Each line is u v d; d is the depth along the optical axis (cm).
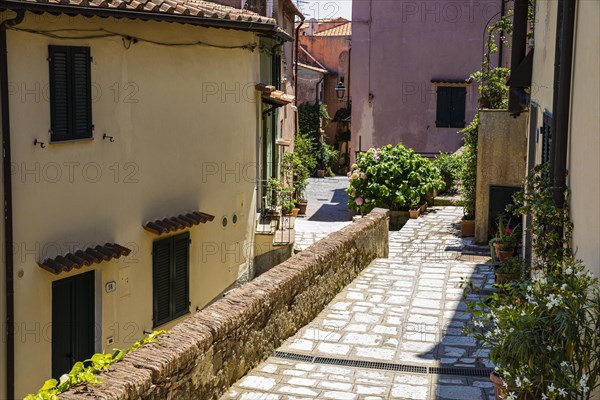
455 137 2692
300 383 766
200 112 1212
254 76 1454
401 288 1203
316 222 2453
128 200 1030
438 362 844
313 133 4072
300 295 962
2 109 809
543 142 944
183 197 1167
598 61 554
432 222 1917
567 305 517
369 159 2095
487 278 1280
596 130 555
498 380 620
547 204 710
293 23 2828
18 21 796
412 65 2706
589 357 505
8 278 820
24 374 854
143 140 1060
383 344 908
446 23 2662
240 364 771
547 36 942
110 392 529
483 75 1750
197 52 1193
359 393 741
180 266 1165
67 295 929
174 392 619
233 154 1350
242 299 802
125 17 925
